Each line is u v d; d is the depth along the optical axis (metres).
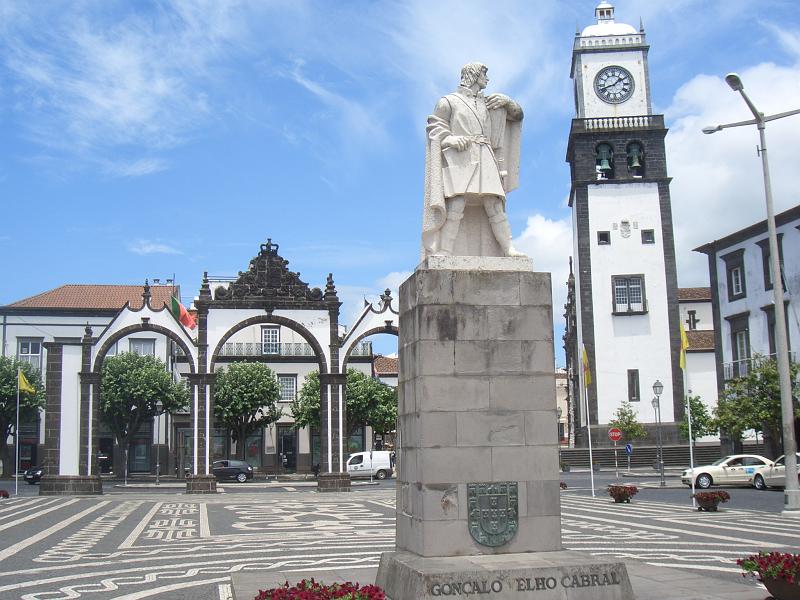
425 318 8.94
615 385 49.34
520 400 8.98
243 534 18.09
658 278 49.97
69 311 58.25
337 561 13.05
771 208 21.08
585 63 52.28
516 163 10.31
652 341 49.50
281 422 61.12
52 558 14.17
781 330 20.66
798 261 37.41
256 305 37.47
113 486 43.91
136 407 52.31
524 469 8.87
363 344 63.31
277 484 47.47
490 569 7.84
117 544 16.33
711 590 9.25
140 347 58.62
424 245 9.95
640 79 51.84
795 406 33.09
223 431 60.44
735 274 42.69
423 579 7.67
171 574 12.07
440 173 9.80
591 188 50.94
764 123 21.31
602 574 8.00
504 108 10.26
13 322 57.59
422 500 8.66
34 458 54.06
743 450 43.38
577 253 51.34
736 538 15.32
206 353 36.84
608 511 22.45
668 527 17.69
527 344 9.09
